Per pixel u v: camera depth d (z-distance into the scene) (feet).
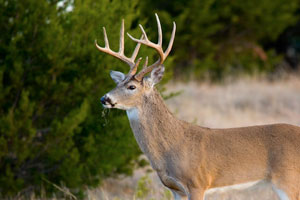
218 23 155.53
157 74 53.47
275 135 51.31
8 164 69.87
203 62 149.59
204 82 147.33
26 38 68.69
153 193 69.26
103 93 69.67
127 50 68.39
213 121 111.45
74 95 70.44
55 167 71.82
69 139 69.36
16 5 69.46
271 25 154.51
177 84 140.26
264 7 151.12
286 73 154.92
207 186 51.85
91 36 69.46
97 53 68.28
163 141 52.42
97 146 70.90
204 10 142.00
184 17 134.51
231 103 124.77
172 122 52.85
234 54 158.40
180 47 146.72
